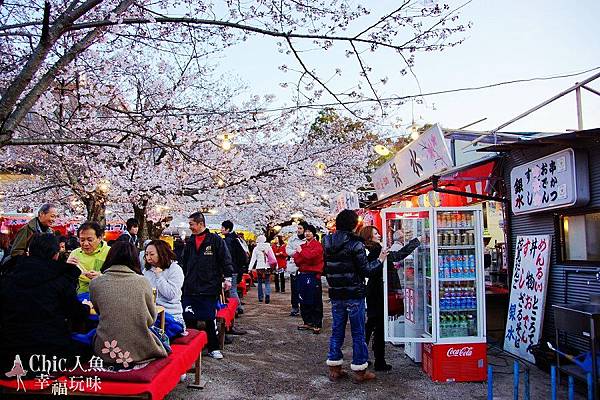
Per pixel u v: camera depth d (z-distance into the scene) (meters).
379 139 13.03
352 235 5.64
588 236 5.86
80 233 5.90
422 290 6.41
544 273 6.35
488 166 7.99
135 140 10.64
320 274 8.75
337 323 5.76
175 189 11.23
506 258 7.76
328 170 13.53
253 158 12.33
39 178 11.57
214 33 6.64
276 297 14.29
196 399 5.10
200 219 6.84
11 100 4.73
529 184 6.67
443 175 7.70
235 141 11.35
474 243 5.89
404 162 7.27
